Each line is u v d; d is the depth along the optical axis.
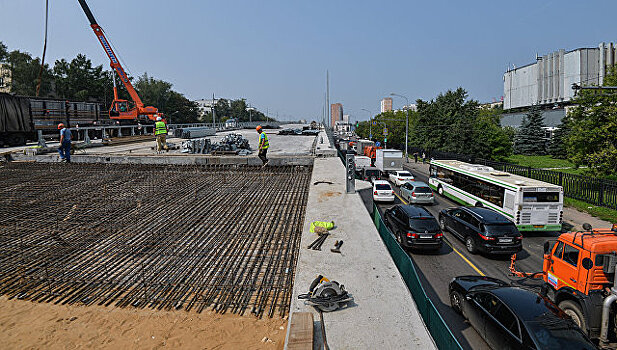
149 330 6.88
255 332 6.74
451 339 4.39
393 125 67.00
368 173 28.48
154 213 12.73
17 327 7.04
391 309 5.87
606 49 55.31
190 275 8.62
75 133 31.59
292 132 47.84
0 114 25.67
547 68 65.12
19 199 14.31
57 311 7.58
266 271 8.57
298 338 4.83
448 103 50.19
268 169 19.78
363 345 4.93
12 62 59.78
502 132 44.41
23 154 21.84
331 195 13.69
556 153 48.06
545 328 6.25
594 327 7.37
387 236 9.41
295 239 10.09
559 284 8.61
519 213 15.12
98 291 8.21
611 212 19.09
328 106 32.59
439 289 10.19
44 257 9.70
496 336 6.91
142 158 20.69
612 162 22.78
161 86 94.12
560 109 57.88
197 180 17.55
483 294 7.68
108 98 73.12
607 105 24.06
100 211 12.95
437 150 48.16
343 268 7.43
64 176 18.14
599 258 7.61
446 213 15.88
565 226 17.33
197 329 6.86
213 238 10.58
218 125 80.38
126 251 9.84
